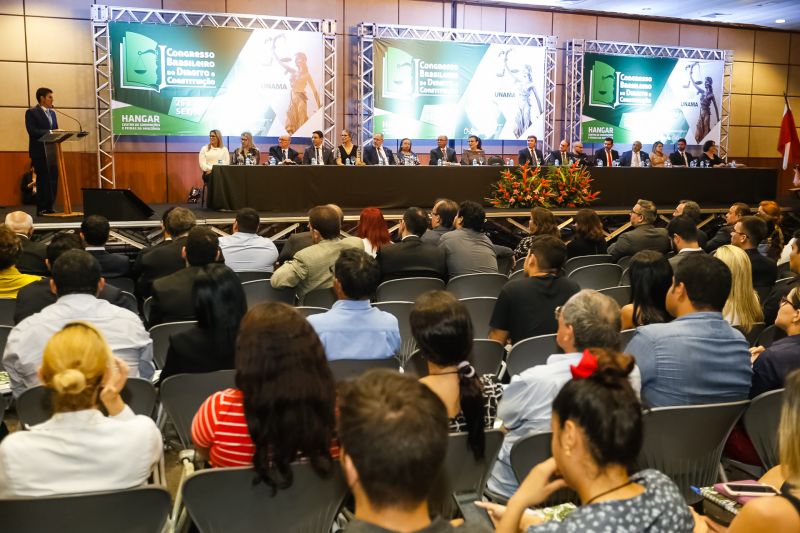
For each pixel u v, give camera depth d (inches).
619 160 518.6
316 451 76.4
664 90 564.1
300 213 348.8
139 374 127.4
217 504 77.5
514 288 143.9
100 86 429.7
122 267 209.5
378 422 50.8
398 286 190.1
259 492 77.9
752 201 459.5
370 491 51.4
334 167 356.8
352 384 55.7
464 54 497.7
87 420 77.4
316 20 454.9
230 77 441.7
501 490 98.6
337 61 488.4
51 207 337.1
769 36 625.3
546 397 94.3
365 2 490.9
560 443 60.7
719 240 272.8
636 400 59.4
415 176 372.5
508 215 370.3
